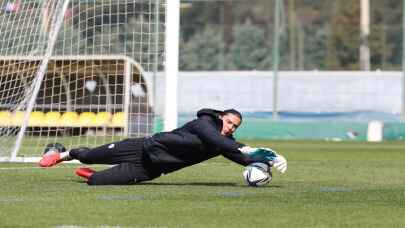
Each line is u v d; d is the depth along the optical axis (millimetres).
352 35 154875
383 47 139875
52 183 30375
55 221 20938
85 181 31188
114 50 48281
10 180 31688
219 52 149250
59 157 30281
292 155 58188
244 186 29766
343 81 102625
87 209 23000
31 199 25125
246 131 93125
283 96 102688
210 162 44188
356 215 22453
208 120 28609
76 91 52594
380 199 25984
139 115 47656
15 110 47094
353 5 159500
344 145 77188
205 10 160500
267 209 23328
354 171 39594
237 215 22172
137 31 46438
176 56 42125
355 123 92250
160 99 74125
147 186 29281
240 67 151500
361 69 143125
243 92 102812
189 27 149750
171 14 41938
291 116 100625
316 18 166375
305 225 20719
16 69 46469
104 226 20234
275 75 97062
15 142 44656
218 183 31188
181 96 103188
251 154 28656
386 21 160750
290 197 26188
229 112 28703
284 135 92938
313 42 155750
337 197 26391
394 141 88500
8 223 20547
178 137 28703
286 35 156125
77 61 48906
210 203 24453
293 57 147125
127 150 29438
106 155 29531
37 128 52031
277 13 96688
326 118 100938
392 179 34750
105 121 50781
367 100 102562
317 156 56719
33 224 20438
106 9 45281
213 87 102875
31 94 43625
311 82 103000
